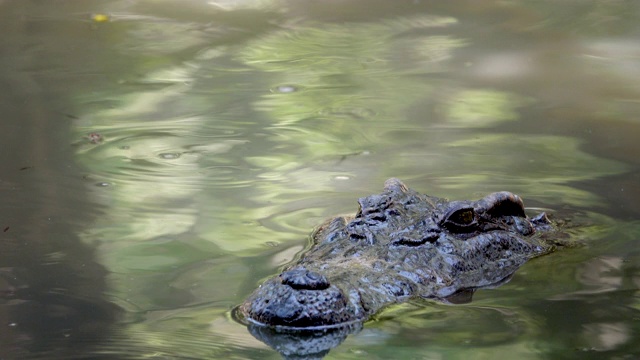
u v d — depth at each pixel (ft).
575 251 35.83
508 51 70.03
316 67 65.57
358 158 47.29
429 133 51.80
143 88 59.93
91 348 26.66
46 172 44.75
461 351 26.71
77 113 54.44
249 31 75.56
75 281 32.37
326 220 37.86
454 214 34.73
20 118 53.21
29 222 38.34
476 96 58.95
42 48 68.95
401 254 32.91
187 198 41.57
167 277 32.63
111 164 46.01
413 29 76.54
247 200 41.22
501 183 43.57
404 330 28.14
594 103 57.67
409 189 37.83
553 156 47.91
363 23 78.48
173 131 51.55
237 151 48.32
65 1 84.33
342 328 28.30
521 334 28.04
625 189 42.98
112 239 36.58
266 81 62.03
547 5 83.92
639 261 34.76
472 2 85.20
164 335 27.61
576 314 29.78
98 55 67.41
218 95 58.70
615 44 71.87
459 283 32.35
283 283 29.01
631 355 26.43
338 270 31.40
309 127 52.60
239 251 35.14
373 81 62.18
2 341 27.22
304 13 81.46
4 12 79.77
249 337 27.55
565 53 69.46
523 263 34.60
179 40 71.97
